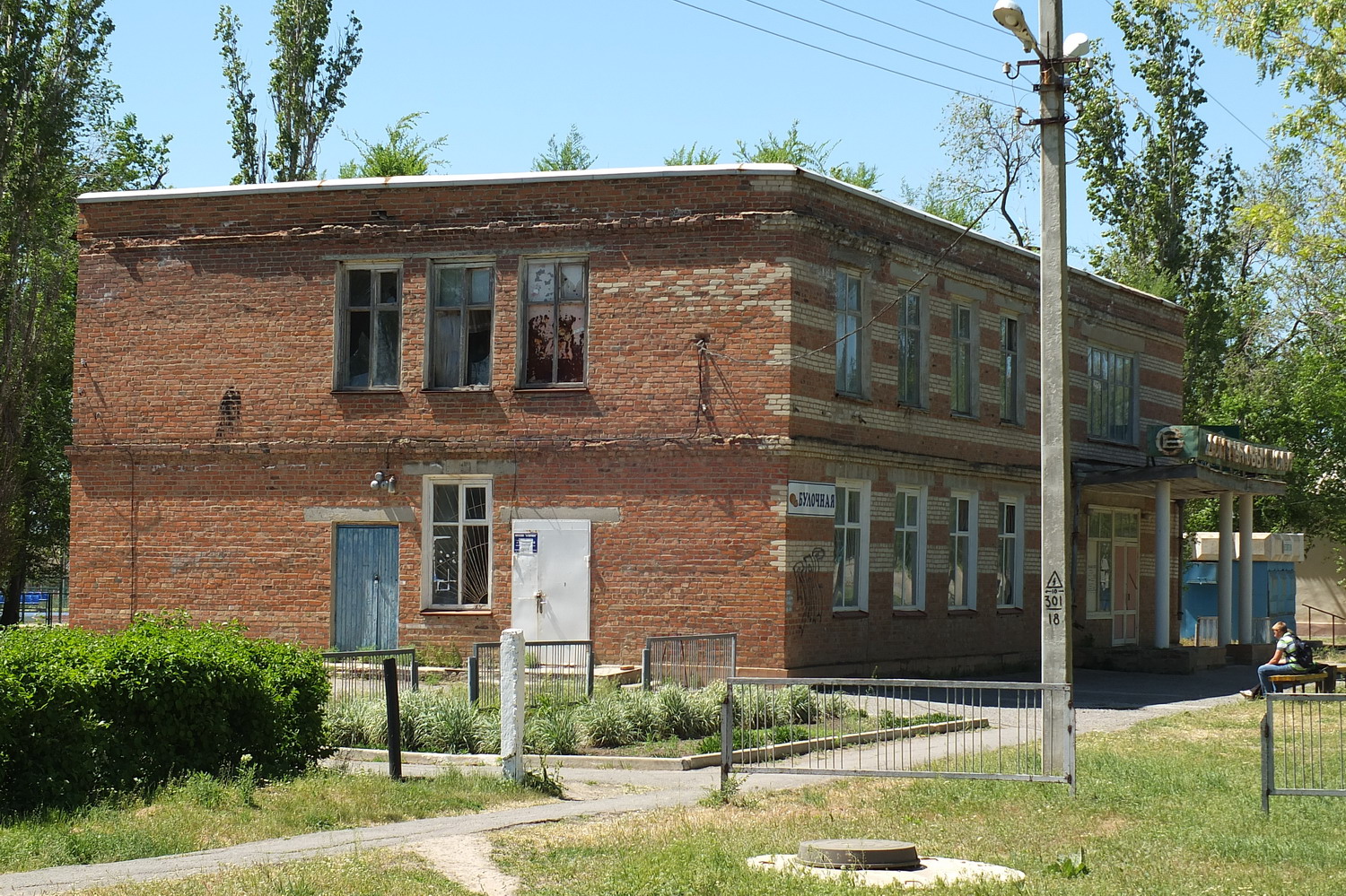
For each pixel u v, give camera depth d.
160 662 13.13
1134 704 23.77
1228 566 33.75
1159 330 36.81
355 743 16.77
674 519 23.64
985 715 21.33
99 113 44.34
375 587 24.89
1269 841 11.23
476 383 24.86
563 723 17.09
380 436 24.97
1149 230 45.59
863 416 25.19
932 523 27.33
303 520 25.19
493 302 24.72
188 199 25.94
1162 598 31.55
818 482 24.00
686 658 21.88
